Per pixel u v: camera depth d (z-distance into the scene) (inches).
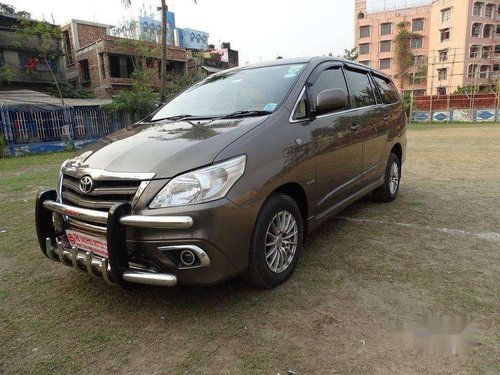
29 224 200.2
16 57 971.3
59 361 91.3
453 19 2098.9
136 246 97.8
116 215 94.0
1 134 656.4
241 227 101.8
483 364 84.3
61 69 1048.8
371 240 155.9
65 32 1202.0
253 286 120.0
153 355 92.0
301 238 128.0
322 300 111.6
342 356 88.5
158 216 93.3
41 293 123.3
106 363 90.0
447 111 1370.6
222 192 97.9
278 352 90.7
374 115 178.7
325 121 138.9
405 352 89.0
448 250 143.5
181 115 144.4
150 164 99.7
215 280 99.7
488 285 116.8
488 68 2117.4
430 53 2272.4
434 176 286.7
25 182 339.0
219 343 95.0
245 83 147.9
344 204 156.1
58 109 738.8
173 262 97.0
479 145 500.4
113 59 1117.7
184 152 101.9
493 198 214.8
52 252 115.3
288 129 121.4
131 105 818.2
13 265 146.9
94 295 120.3
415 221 177.9
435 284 118.4
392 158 206.1
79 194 106.2
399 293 113.9
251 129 112.2
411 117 1428.4
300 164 122.1
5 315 111.5
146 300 115.6
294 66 147.9
